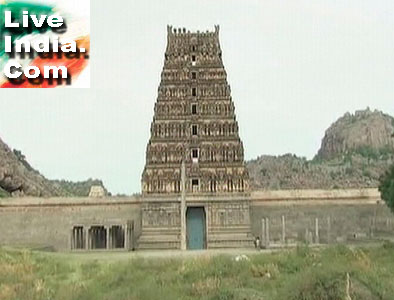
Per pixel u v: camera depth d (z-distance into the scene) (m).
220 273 57.41
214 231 119.62
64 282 59.62
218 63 129.38
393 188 85.25
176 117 125.25
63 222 126.44
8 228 126.25
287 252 69.88
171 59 129.38
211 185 121.69
